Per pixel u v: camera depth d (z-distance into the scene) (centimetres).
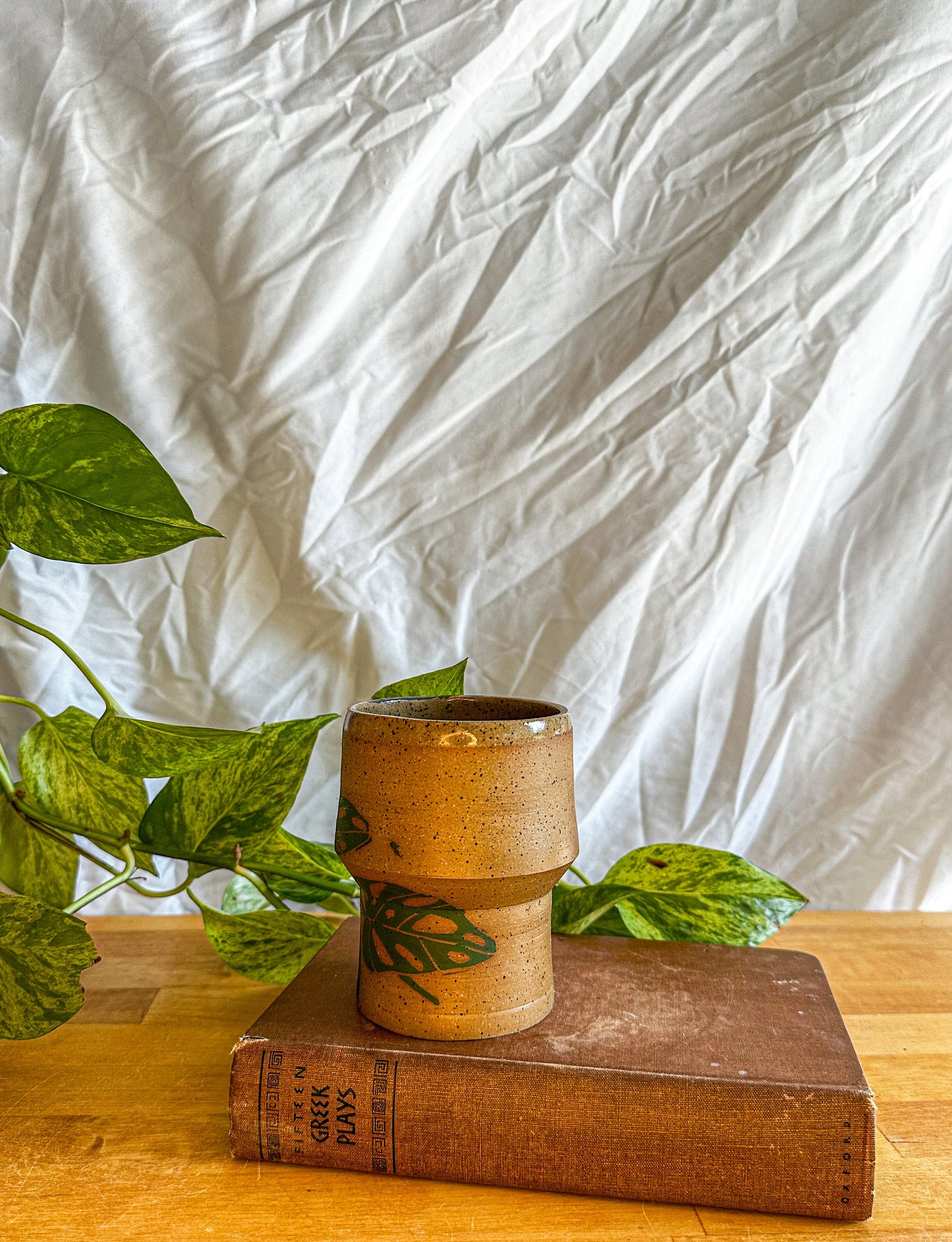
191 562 73
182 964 67
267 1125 48
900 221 71
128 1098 53
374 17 69
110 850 63
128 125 69
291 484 72
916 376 74
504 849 49
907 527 75
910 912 77
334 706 74
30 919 51
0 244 69
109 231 69
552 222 71
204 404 71
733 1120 46
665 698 74
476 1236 45
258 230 69
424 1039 49
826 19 70
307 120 69
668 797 76
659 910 64
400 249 71
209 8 68
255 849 62
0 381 70
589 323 72
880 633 76
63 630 72
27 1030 51
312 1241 45
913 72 70
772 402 72
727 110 71
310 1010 52
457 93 69
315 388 71
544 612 74
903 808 76
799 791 77
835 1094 46
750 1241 45
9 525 55
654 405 72
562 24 69
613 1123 47
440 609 74
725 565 73
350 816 50
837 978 65
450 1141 48
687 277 71
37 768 66
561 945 61
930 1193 47
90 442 54
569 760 52
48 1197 47
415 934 50
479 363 72
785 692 76
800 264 71
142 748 55
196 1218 46
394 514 73
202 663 74
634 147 71
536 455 72
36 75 68
